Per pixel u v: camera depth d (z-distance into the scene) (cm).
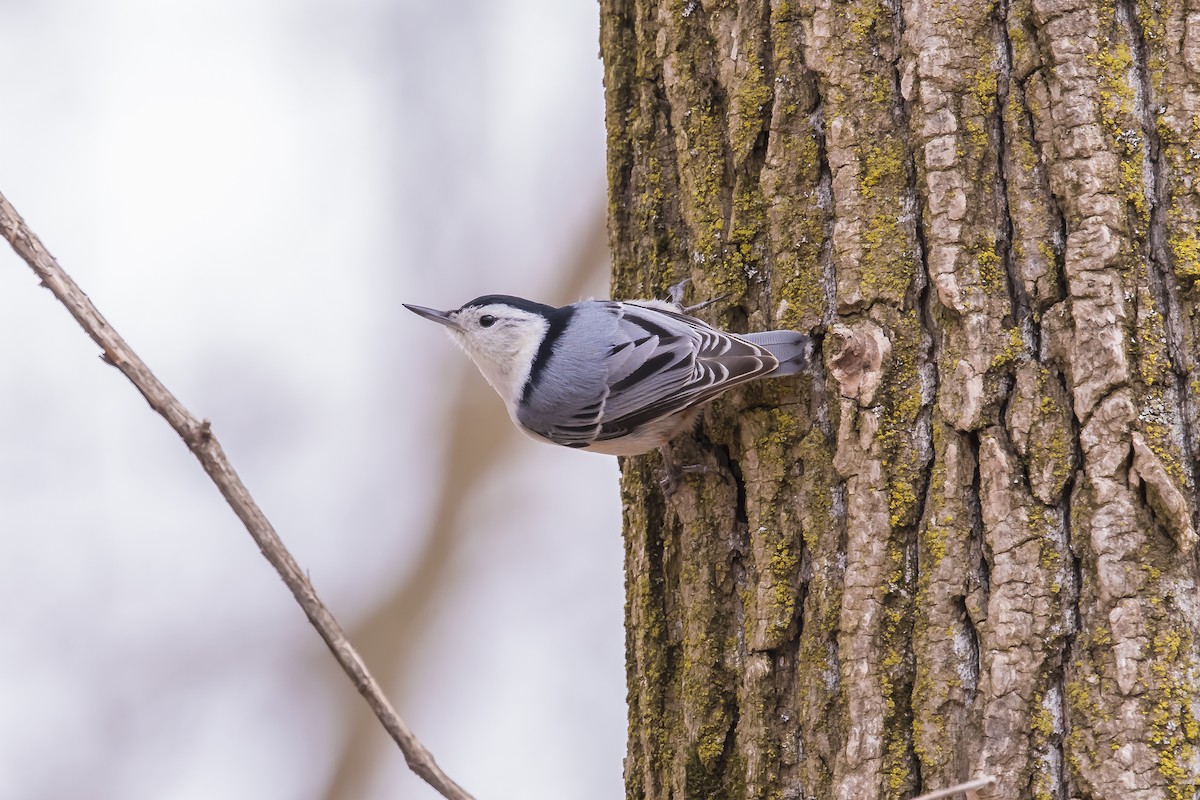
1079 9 620
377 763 1438
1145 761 557
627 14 809
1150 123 612
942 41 647
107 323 534
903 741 614
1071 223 611
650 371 733
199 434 524
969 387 622
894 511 635
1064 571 590
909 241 654
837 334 658
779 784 653
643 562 770
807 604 659
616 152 816
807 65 691
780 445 682
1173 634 566
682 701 718
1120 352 592
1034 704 583
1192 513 578
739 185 725
